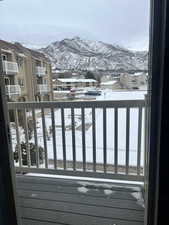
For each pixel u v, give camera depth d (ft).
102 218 5.44
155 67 3.34
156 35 3.22
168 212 3.66
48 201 6.28
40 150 8.39
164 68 3.19
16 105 7.68
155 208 3.78
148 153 3.73
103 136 7.07
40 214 5.70
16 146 8.24
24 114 7.70
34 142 7.95
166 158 3.48
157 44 3.25
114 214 5.56
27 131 7.81
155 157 3.64
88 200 6.25
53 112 7.40
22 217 5.59
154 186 3.76
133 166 7.30
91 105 6.98
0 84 3.95
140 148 6.75
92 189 6.86
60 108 7.30
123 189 6.77
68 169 7.66
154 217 3.85
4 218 4.42
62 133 7.45
